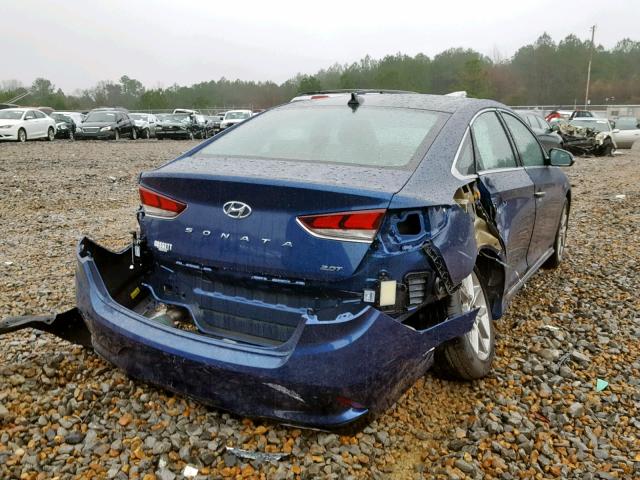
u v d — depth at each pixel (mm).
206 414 3094
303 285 2820
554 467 2891
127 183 13000
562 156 5148
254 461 2777
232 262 2924
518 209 4281
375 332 2598
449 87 82125
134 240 3271
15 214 9055
